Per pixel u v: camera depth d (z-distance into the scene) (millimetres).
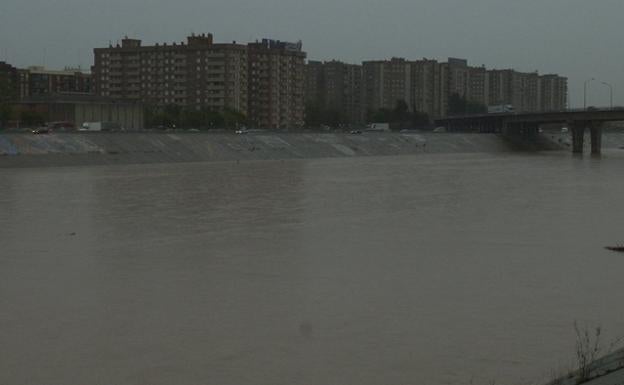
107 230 71250
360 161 193375
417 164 178625
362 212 84938
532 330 37406
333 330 37656
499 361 32938
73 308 42125
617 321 38906
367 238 66500
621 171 152625
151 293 45656
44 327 38344
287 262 55406
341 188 113688
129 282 48844
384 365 32625
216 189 110875
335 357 33688
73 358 33625
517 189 112938
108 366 32625
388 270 52344
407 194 105250
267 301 43500
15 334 37156
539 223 75750
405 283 48188
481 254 58375
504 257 57062
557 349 34406
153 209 87125
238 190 109812
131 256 58125
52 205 91000
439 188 114438
